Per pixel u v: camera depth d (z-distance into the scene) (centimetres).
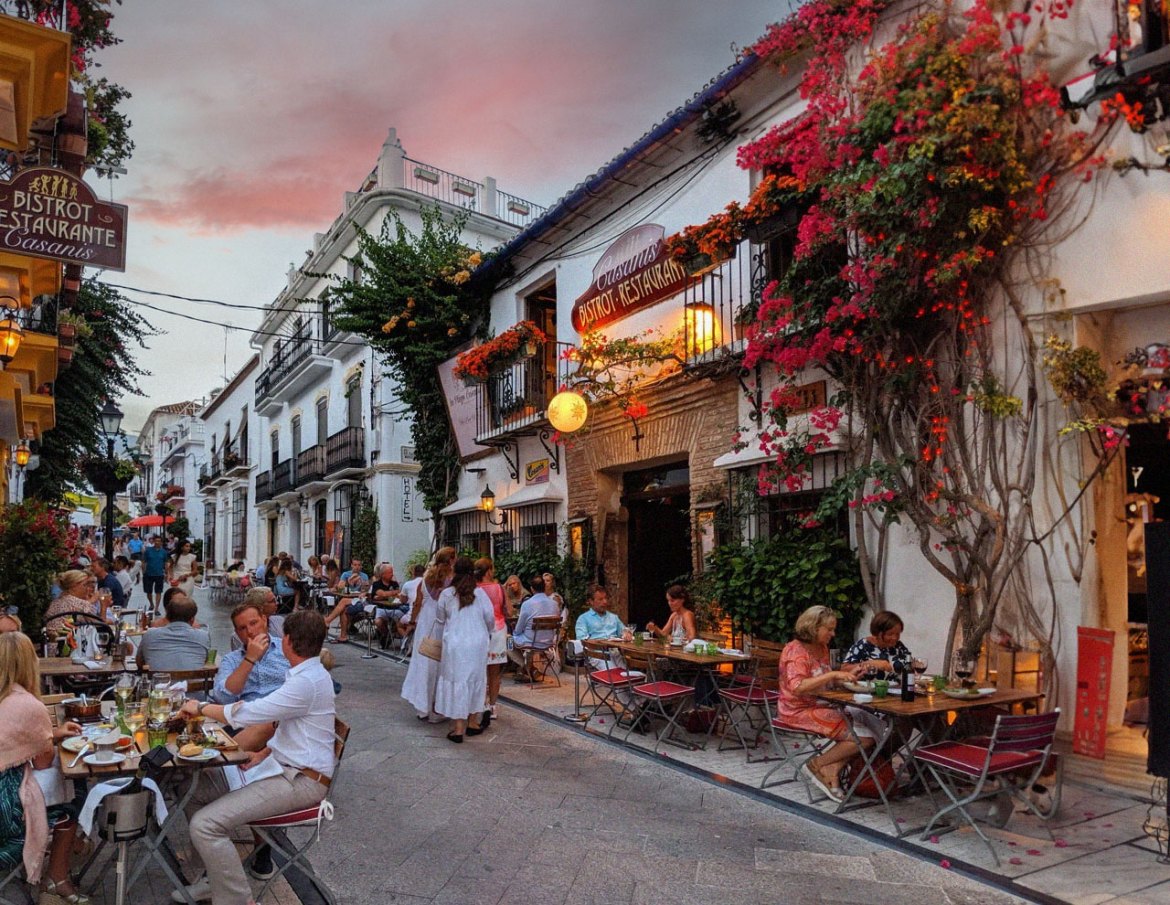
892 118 619
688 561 1112
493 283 1447
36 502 995
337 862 451
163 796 424
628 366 1033
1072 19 592
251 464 3209
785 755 645
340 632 1489
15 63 501
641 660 731
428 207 1902
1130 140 560
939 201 597
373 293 1501
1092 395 586
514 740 736
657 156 1034
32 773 373
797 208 762
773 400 778
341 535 2150
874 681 530
